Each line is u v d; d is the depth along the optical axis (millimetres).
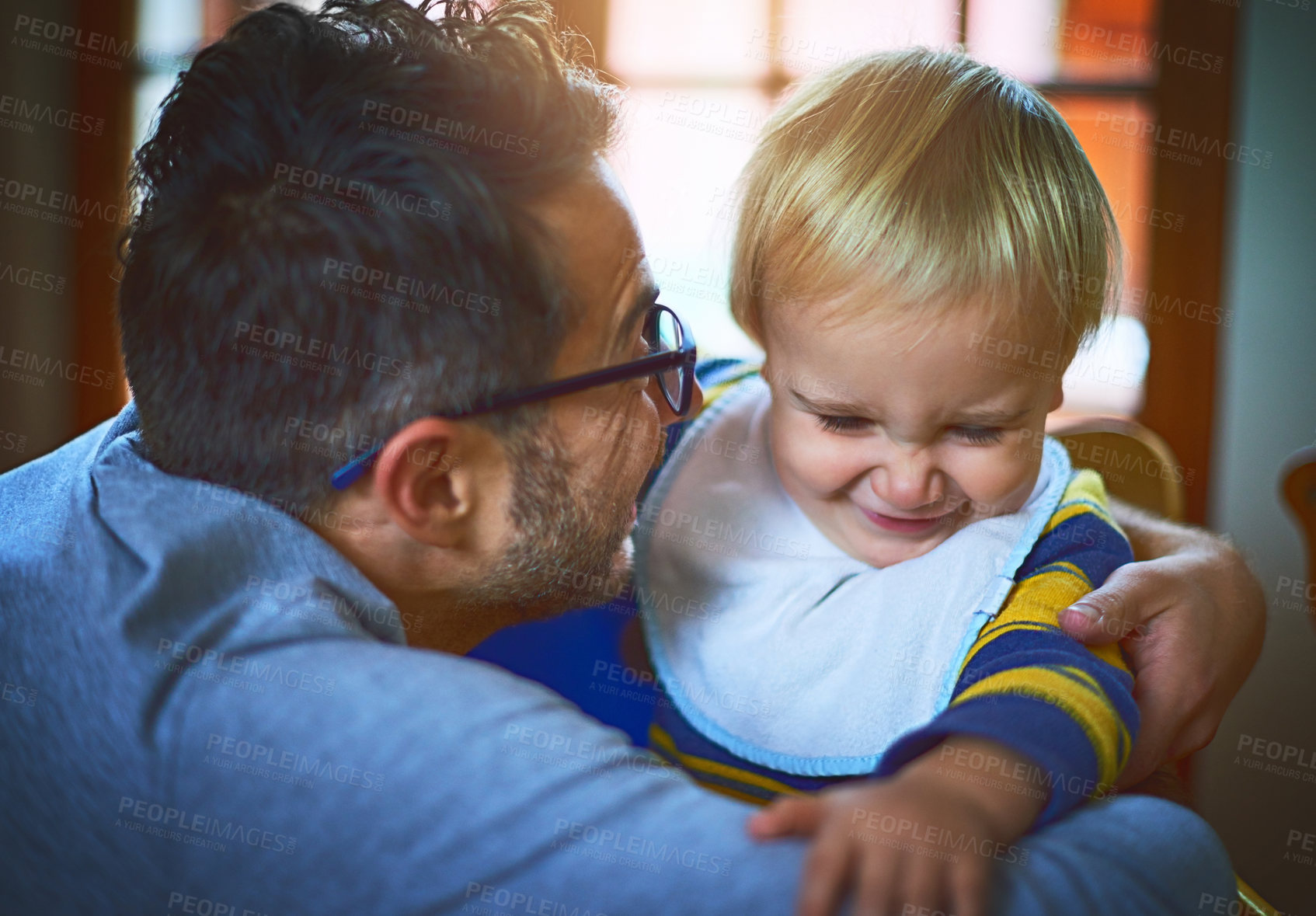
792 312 754
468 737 463
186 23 2141
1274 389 1898
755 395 960
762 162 816
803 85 853
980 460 750
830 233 729
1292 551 1905
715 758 820
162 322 584
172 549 511
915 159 728
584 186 659
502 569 672
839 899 437
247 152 562
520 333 618
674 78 1963
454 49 638
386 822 447
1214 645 721
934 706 724
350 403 584
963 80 781
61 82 2148
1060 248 718
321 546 568
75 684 479
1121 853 485
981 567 761
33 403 2180
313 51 587
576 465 673
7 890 478
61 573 517
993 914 425
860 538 848
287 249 561
